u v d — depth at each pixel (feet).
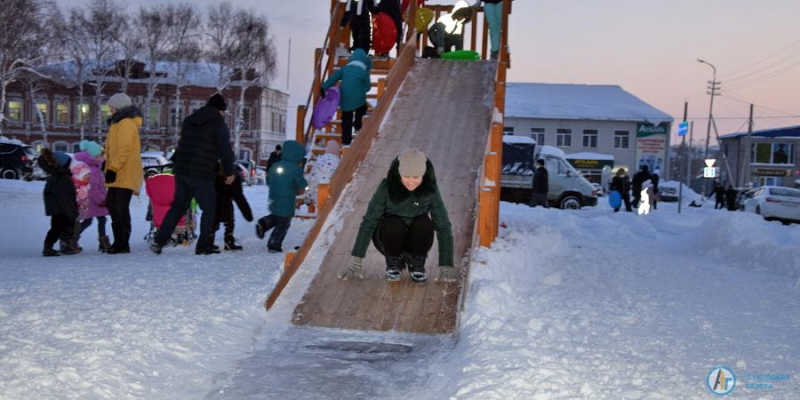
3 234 42.29
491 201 28.84
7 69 153.48
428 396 13.58
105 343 14.62
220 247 34.55
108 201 31.73
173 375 14.06
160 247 31.35
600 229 52.08
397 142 33.32
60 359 13.43
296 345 17.44
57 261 27.73
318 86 46.21
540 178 76.74
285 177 32.35
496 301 19.67
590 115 203.92
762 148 230.48
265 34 197.98
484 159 28.63
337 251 24.52
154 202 34.88
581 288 25.57
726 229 40.50
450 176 30.12
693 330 18.86
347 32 50.06
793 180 227.81
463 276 22.58
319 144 44.98
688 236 47.80
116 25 184.96
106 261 27.78
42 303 18.01
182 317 17.44
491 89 39.55
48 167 31.32
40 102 210.38
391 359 16.44
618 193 79.46
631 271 30.60
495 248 28.12
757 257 35.01
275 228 32.78
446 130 34.50
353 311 20.21
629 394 12.98
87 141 33.76
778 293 25.88
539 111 206.28
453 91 39.29
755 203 95.40
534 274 28.22
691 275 30.17
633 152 204.54
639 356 15.85
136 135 31.63
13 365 12.82
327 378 14.79
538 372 13.80
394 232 21.62
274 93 232.32
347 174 29.50
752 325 19.81
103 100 209.56
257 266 26.40
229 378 14.58
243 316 18.71
